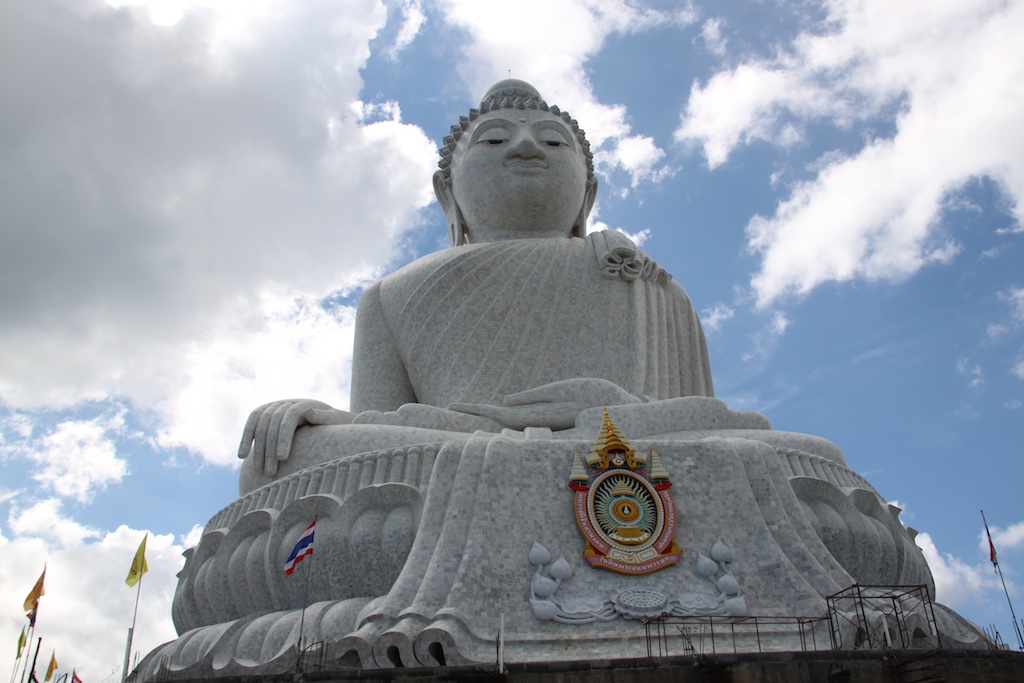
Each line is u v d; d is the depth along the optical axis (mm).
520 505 14422
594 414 17734
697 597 13719
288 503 15805
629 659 11094
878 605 13461
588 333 20984
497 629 13078
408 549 14500
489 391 20281
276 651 13578
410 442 17078
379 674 11023
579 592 13711
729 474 15094
